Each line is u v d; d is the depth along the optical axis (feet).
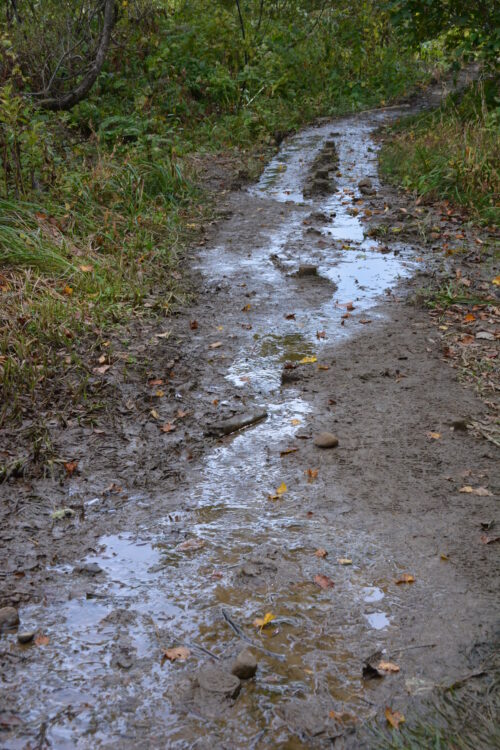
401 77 62.13
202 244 27.04
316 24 65.41
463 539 11.06
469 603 9.71
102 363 17.19
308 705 8.18
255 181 37.19
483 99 37.04
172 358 17.75
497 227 28.27
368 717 8.02
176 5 54.75
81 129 38.86
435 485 12.48
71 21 41.06
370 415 14.94
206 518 11.74
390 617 9.51
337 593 9.96
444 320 19.94
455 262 24.77
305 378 16.67
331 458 13.41
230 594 9.98
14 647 9.02
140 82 45.68
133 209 28.02
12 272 21.15
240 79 50.72
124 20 46.21
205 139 43.14
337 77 59.82
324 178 36.86
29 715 8.03
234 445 14.02
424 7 41.98
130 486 12.68
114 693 8.34
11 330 17.90
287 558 10.69
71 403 15.34
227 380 16.69
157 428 14.64
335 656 8.88
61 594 9.99
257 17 64.18
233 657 8.87
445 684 8.43
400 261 24.91
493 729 7.84
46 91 36.73
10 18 40.68
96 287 21.16
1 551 10.87
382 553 10.76
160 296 21.58
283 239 27.53
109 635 9.23
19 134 26.53
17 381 15.81
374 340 18.67
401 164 37.22
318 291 22.18
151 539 11.20
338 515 11.70
